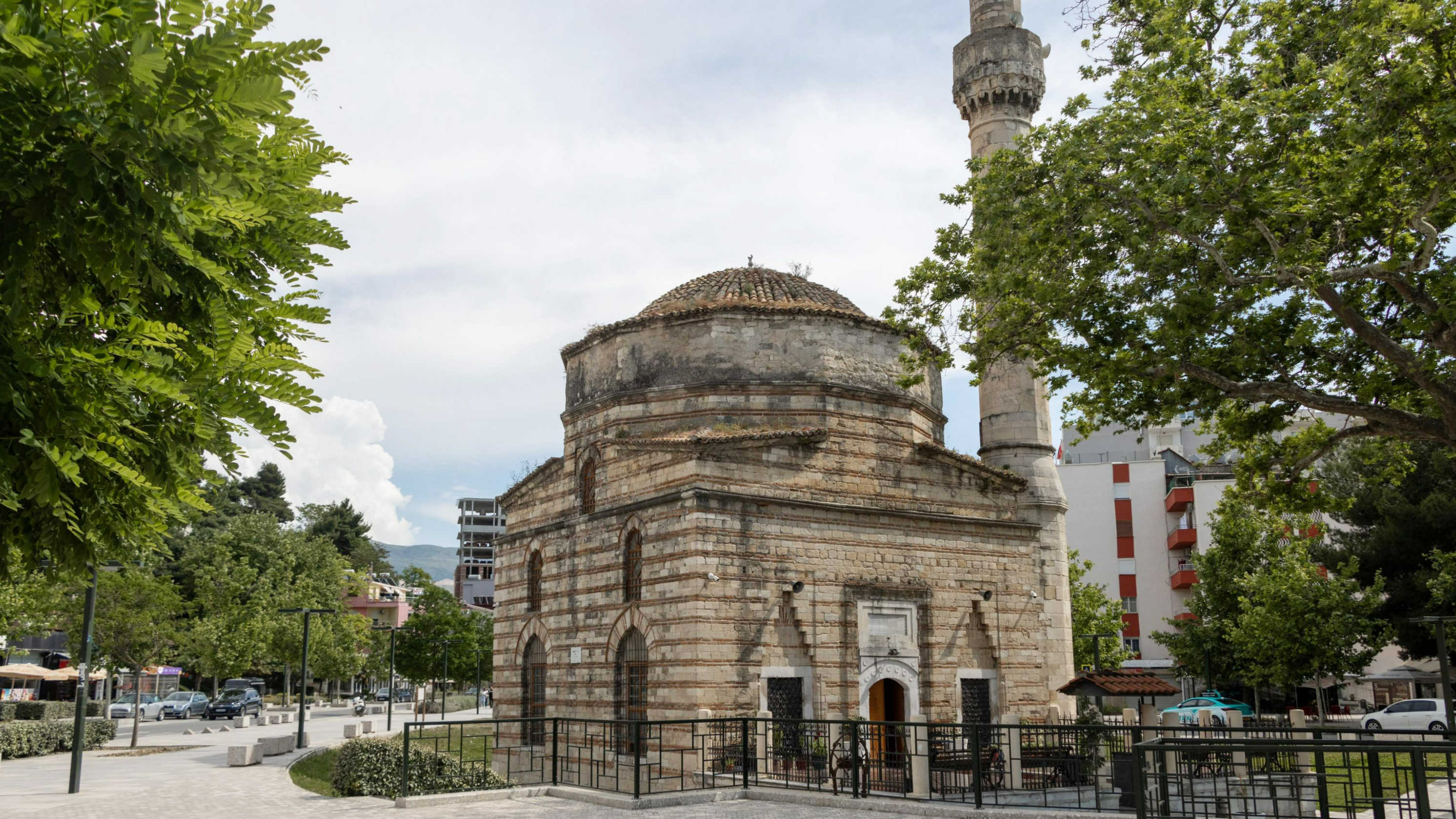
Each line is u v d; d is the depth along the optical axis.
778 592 29.33
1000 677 33.16
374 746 24.80
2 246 5.93
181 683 99.81
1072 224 22.34
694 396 32.94
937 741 28.11
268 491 118.62
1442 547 47.84
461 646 75.25
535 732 35.22
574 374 36.78
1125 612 71.69
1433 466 48.28
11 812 22.09
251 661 64.31
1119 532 73.50
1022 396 37.91
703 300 34.75
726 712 27.56
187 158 6.08
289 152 8.87
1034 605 34.56
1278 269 19.88
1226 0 22.47
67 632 48.00
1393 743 11.27
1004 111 41.75
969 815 17.83
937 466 33.84
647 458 31.09
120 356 6.72
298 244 8.72
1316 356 23.50
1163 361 22.05
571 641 33.44
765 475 30.14
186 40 6.11
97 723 43.62
